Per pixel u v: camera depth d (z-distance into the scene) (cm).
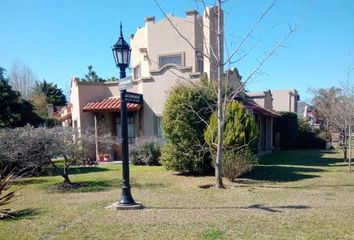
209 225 607
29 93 4625
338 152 2395
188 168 1291
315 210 714
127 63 772
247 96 2375
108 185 1095
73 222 645
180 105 1279
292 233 562
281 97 3450
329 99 2852
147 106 1809
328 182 1110
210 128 1123
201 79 1408
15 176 1178
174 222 629
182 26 1942
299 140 2888
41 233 582
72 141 1141
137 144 1667
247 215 674
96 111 1914
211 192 937
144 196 882
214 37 1334
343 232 566
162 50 1995
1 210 712
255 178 1203
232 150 1117
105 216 680
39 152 1136
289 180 1157
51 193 977
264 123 2494
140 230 585
